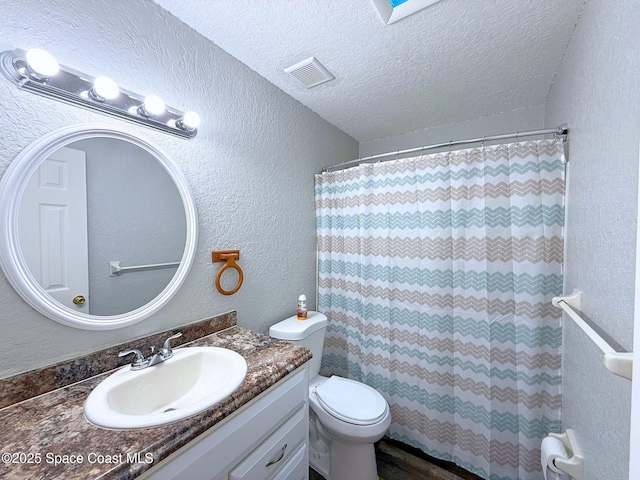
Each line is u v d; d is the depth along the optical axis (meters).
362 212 1.70
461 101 1.71
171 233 1.07
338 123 2.07
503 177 1.29
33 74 0.73
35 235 0.75
